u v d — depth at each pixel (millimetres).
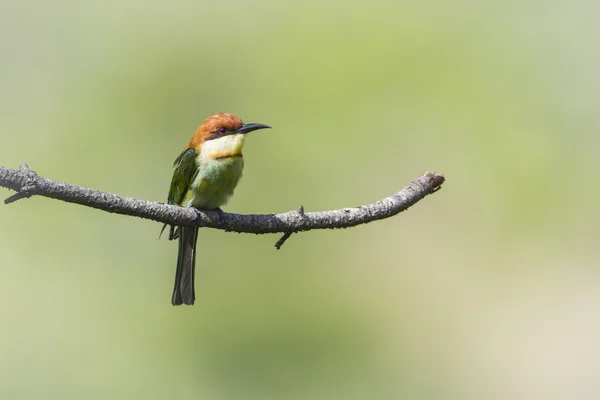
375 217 6379
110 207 5508
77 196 5320
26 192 5090
